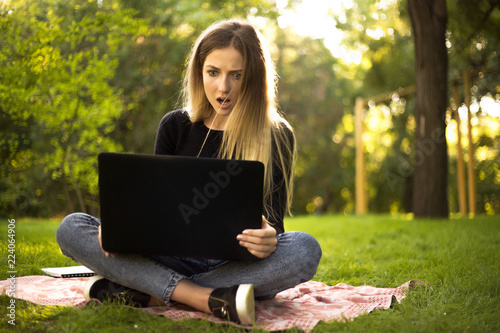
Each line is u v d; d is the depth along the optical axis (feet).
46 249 11.41
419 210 24.61
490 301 7.31
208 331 5.75
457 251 12.19
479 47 31.94
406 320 6.36
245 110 7.13
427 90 24.21
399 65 36.94
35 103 17.21
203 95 7.53
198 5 31.68
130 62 31.83
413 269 10.24
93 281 6.89
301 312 6.76
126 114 32.09
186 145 7.57
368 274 10.11
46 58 16.15
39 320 6.26
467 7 28.14
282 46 52.39
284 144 7.52
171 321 6.08
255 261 6.10
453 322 6.33
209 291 6.30
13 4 15.58
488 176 41.73
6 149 18.72
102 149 20.84
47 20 16.61
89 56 18.10
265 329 5.86
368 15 36.50
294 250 6.45
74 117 18.31
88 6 19.33
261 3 37.91
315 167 55.83
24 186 20.24
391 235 17.16
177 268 6.78
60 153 19.17
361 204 32.73
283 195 7.34
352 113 52.80
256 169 5.82
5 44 15.53
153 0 30.35
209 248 6.00
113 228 6.06
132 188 5.93
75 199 25.59
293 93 52.29
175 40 32.58
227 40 7.09
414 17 24.36
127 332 5.77
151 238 6.03
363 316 6.53
